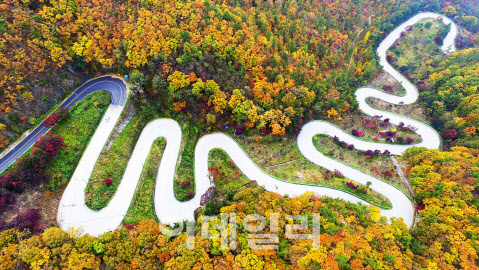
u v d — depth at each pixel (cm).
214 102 8312
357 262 5159
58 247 4881
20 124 6650
